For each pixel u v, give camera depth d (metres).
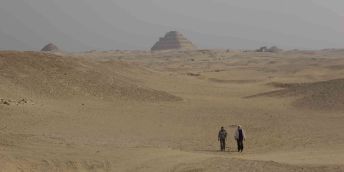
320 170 24.61
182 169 25.22
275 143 35.28
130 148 30.45
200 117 47.19
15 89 51.12
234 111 51.25
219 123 44.47
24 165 24.75
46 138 32.78
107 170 25.59
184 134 39.12
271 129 41.19
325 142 35.03
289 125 42.97
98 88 57.34
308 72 100.50
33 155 26.98
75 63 65.25
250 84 84.31
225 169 24.97
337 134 38.19
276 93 64.12
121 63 79.06
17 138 31.69
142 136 37.53
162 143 34.78
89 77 60.62
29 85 53.66
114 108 49.75
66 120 41.59
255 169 24.89
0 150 27.50
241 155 30.42
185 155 28.59
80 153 28.30
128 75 71.06
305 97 57.75
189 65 144.12
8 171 23.12
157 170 25.27
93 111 47.16
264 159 28.19
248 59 165.25
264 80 89.62
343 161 26.97
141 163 26.61
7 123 37.44
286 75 98.94
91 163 26.36
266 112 50.78
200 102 57.69
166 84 71.81
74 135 35.53
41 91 52.69
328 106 52.00
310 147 33.25
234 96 66.81
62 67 61.59
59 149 29.09
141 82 67.81
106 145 31.62
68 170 25.33
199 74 95.94
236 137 32.12
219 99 61.66
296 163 26.50
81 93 54.53
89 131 37.94
